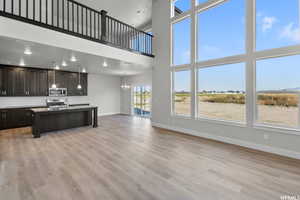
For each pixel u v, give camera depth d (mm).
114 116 9008
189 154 3355
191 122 4984
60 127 5605
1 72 5789
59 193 2037
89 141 4289
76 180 2340
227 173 2551
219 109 4367
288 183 2254
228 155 3295
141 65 5996
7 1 4148
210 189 2127
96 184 2238
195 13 4770
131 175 2488
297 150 3051
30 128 5891
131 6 6188
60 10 6004
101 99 9336
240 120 3955
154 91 6312
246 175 2484
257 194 2016
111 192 2061
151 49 6293
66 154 3346
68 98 7844
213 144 4027
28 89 6418
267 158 3117
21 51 3943
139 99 9125
